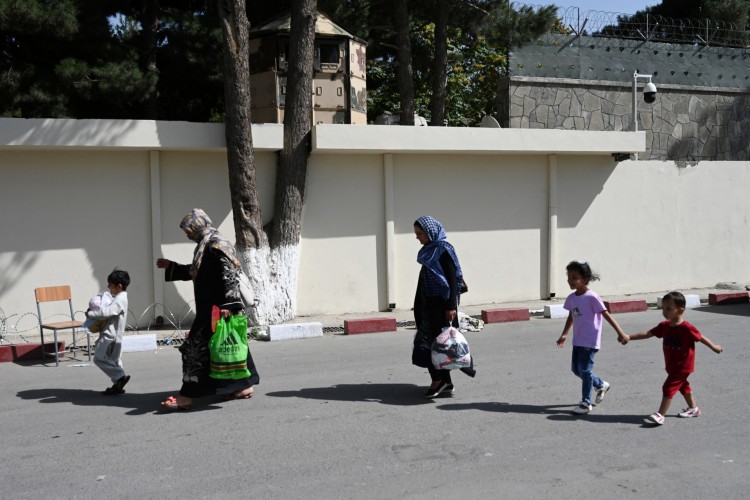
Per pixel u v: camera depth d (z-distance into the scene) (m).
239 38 11.61
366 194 13.55
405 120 16.36
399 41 16.30
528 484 5.18
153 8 15.78
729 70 19.12
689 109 18.56
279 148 12.55
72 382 8.61
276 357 9.91
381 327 12.07
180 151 12.42
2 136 10.92
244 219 11.95
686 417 6.75
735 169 16.48
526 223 14.73
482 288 14.42
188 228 7.35
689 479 5.25
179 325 12.41
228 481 5.30
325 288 13.32
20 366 9.70
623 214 15.50
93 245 11.99
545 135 13.98
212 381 7.21
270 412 7.09
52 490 5.19
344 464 5.62
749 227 16.66
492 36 17.03
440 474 5.39
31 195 11.66
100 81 14.17
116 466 5.64
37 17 12.84
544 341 10.79
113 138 11.48
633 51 18.14
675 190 15.93
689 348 6.52
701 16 24.84
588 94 17.55
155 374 8.97
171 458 5.80
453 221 14.16
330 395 7.72
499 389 7.88
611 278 15.43
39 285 11.73
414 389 7.97
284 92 13.62
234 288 7.27
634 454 5.78
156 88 16.31
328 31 13.70
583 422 6.65
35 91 14.10
